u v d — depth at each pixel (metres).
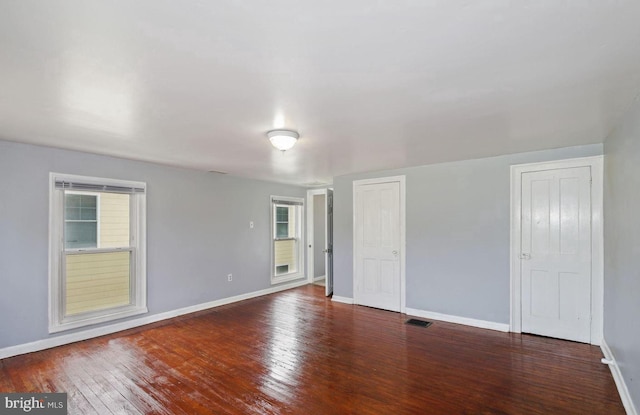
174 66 1.74
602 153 3.43
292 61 1.68
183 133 3.01
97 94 2.10
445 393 2.58
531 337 3.78
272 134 2.94
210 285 5.28
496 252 4.09
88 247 3.96
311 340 3.78
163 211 4.68
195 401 2.50
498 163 4.09
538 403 2.43
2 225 3.31
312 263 7.32
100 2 1.21
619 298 2.70
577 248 3.60
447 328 4.17
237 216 5.76
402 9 1.26
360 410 2.37
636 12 1.28
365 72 1.81
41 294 3.53
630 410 2.25
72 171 3.76
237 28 1.39
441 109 2.40
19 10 1.25
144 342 3.74
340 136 3.12
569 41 1.50
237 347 3.58
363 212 5.38
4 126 2.79
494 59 1.67
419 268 4.74
